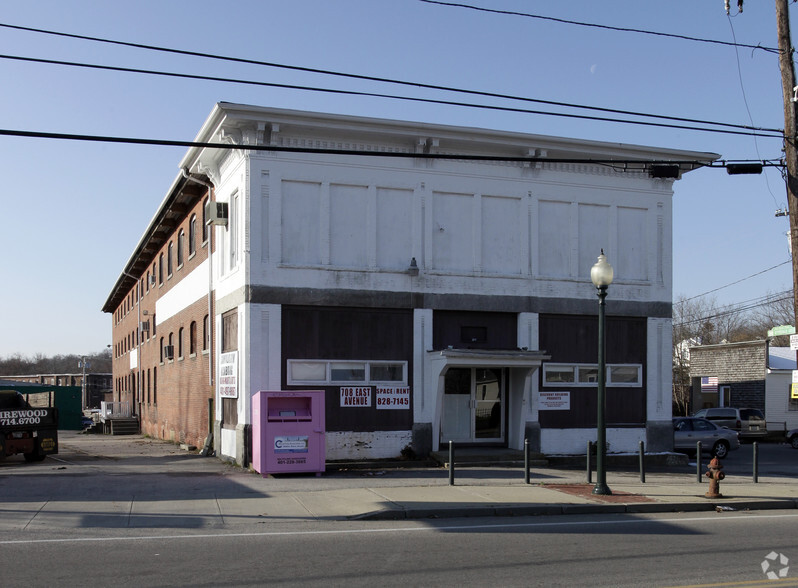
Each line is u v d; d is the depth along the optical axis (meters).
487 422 21.30
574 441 21.52
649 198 22.72
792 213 17.31
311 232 19.59
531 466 20.14
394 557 9.76
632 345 22.44
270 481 16.52
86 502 13.66
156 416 36.44
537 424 21.00
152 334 38.31
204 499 14.13
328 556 9.78
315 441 17.55
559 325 21.77
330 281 19.56
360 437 19.55
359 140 20.02
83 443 33.03
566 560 9.68
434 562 9.48
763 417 38.41
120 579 8.51
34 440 21.38
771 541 11.13
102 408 50.19
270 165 19.25
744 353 42.50
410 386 20.12
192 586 8.22
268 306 19.05
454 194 20.88
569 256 21.88
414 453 19.89
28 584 8.26
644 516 13.54
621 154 22.11
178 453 24.70
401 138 20.20
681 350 59.38
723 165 17.80
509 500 14.20
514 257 21.38
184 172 23.45
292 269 19.28
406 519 12.85
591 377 21.92
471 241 20.97
